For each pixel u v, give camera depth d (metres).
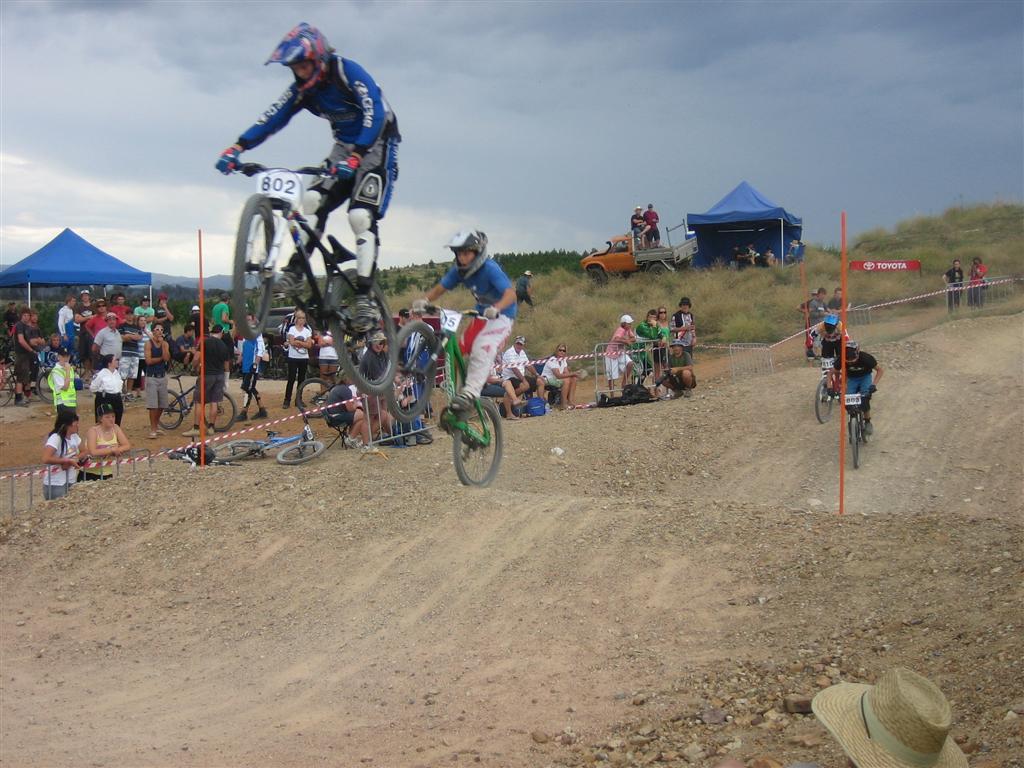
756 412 15.07
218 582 8.71
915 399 15.21
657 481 13.05
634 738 5.27
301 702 6.41
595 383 18.34
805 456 13.44
